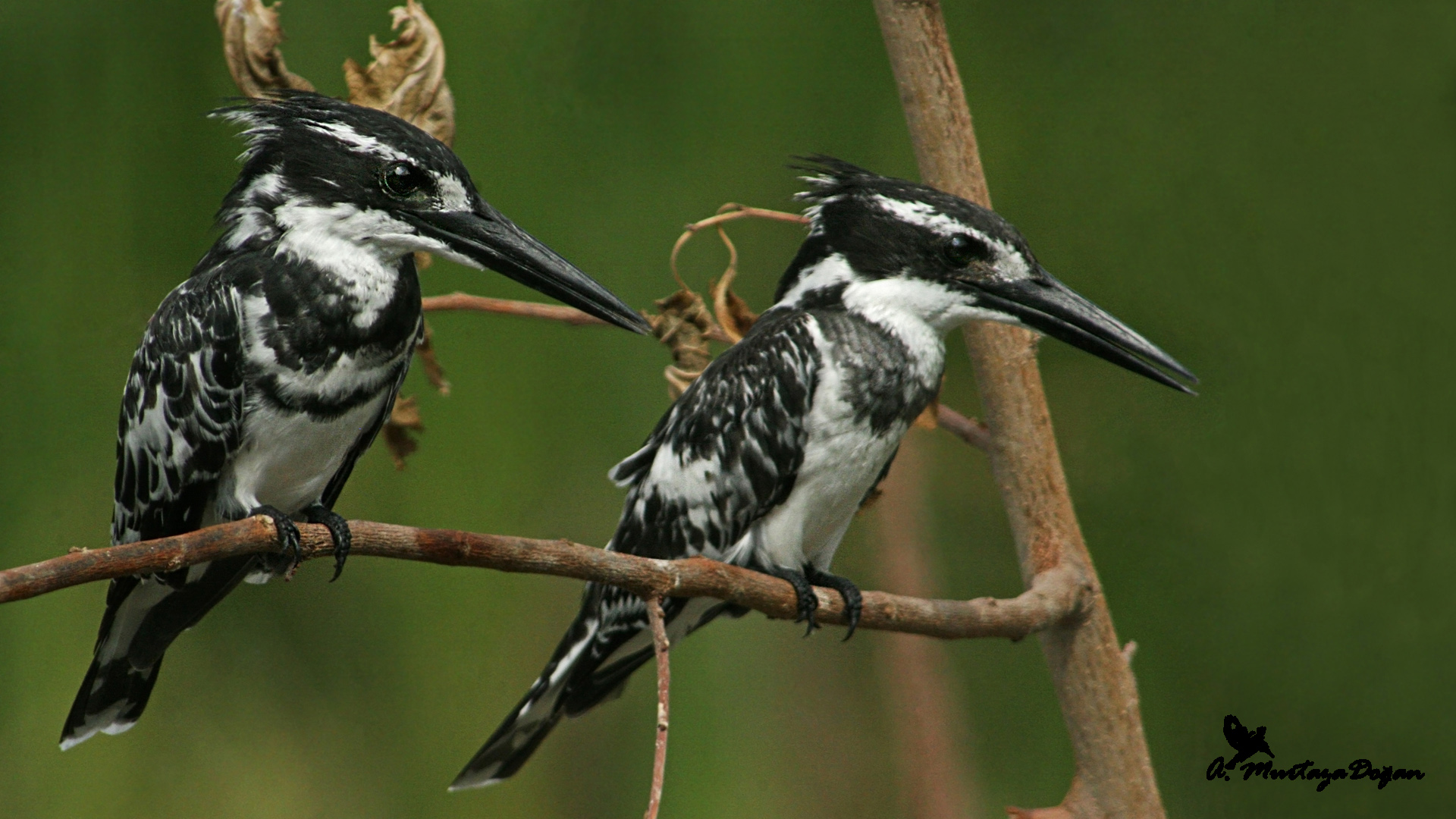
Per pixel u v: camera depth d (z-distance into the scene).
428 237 7.38
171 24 10.27
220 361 7.23
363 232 7.34
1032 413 7.93
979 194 8.23
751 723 11.44
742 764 11.17
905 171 11.90
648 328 7.46
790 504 8.28
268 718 10.30
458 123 10.49
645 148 11.10
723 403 8.32
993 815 12.02
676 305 8.91
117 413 9.87
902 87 8.31
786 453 8.20
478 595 10.55
